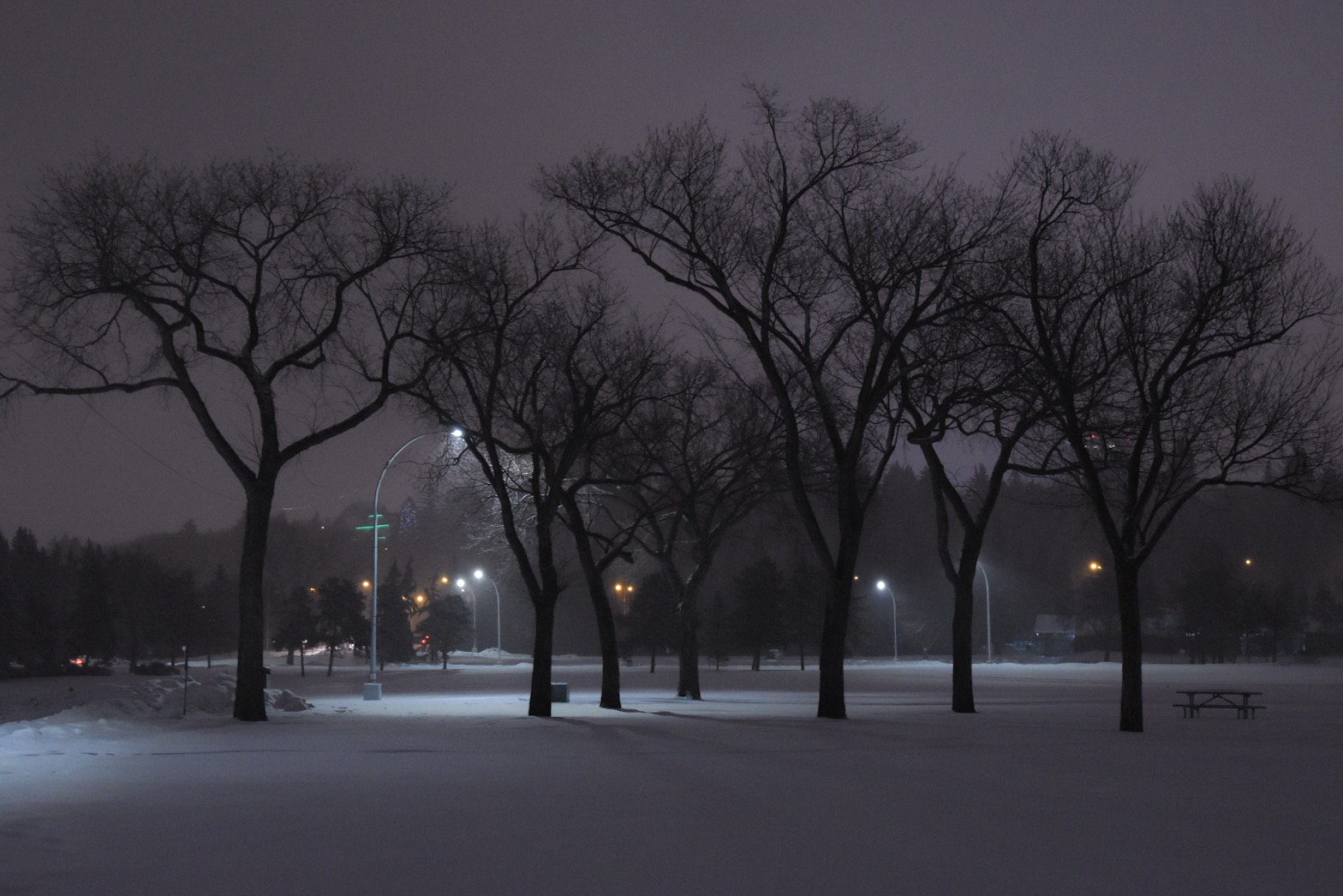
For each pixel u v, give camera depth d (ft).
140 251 82.02
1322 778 46.96
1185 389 89.25
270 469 86.94
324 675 283.18
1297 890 25.73
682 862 28.89
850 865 28.45
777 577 313.12
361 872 27.66
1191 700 103.55
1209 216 83.92
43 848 30.58
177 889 25.79
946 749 61.11
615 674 119.34
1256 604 366.22
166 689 104.22
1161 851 30.32
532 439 104.68
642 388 117.50
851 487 95.91
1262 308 84.33
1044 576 562.25
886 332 93.50
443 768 50.57
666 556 145.38
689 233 96.12
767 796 41.04
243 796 40.88
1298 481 86.99
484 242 99.96
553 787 43.42
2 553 408.05
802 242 96.89
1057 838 32.37
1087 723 90.17
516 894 25.30
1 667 302.45
